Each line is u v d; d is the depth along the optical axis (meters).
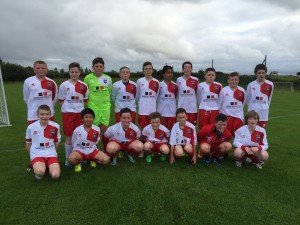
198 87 6.59
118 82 6.36
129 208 3.95
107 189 4.47
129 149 5.73
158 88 6.55
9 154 6.27
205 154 5.75
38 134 4.91
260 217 3.78
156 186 4.60
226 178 5.00
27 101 5.53
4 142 7.36
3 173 5.12
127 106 6.36
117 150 5.55
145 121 6.52
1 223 3.58
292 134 8.75
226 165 5.69
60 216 3.75
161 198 4.23
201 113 6.50
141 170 5.28
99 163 5.58
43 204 4.03
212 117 6.46
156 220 3.68
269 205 4.09
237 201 4.18
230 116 6.34
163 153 5.70
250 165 5.72
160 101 6.66
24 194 4.30
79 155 5.16
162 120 6.68
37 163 4.73
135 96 6.47
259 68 6.23
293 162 5.99
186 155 6.16
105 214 3.80
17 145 7.05
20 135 8.21
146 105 6.47
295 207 4.07
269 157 6.32
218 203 4.11
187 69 6.48
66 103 5.63
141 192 4.39
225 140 5.76
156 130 5.84
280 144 7.48
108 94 6.02
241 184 4.77
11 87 32.12
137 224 3.59
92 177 4.93
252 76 24.80
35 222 3.62
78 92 5.65
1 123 10.20
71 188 4.50
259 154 5.43
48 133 4.95
